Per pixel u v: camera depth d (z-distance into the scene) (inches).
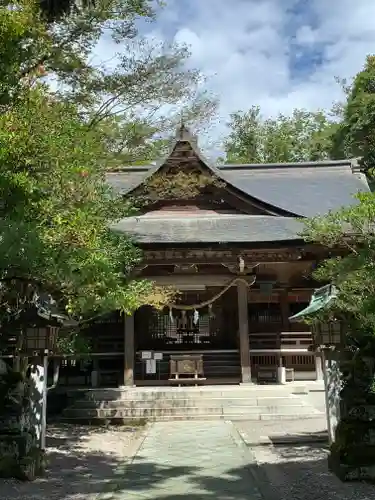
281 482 311.1
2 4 276.7
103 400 648.4
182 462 375.9
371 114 1263.5
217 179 772.0
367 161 1309.1
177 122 535.2
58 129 309.9
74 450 438.9
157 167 743.7
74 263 273.4
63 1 423.8
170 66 498.0
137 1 446.9
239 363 776.3
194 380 730.2
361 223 303.1
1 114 275.0
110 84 476.7
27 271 268.5
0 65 274.2
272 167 1037.8
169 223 764.0
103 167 410.3
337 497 270.2
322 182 968.9
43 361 370.0
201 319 854.5
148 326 848.3
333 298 318.3
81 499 278.5
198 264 744.3
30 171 274.7
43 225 269.3
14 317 328.8
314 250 695.7
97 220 308.2
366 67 1365.7
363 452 301.6
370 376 308.2
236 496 284.2
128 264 423.2
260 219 777.6
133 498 283.1
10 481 309.6
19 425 326.3
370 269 296.4
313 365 788.6
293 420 595.8
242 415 608.1
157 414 618.8
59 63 430.9
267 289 783.7
